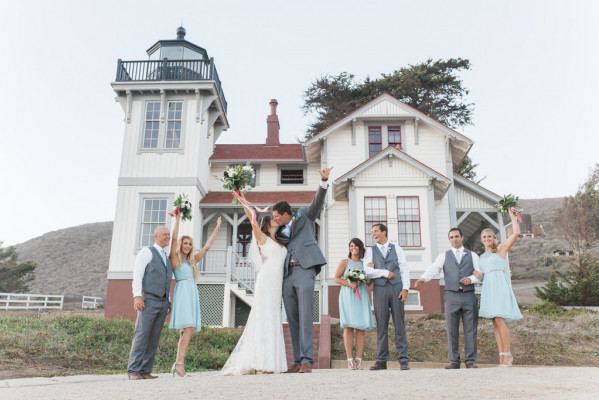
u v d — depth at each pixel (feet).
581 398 8.71
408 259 54.49
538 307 53.88
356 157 63.93
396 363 32.73
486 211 61.26
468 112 108.06
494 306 19.34
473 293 20.29
